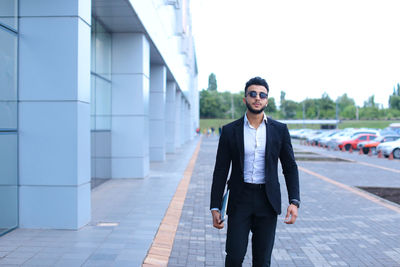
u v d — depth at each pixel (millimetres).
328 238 5625
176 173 12625
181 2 17141
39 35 5520
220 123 91312
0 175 5145
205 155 20594
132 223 6039
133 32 11055
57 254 4500
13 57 5430
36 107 5539
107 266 4137
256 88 2801
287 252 4977
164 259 4543
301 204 8141
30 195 5578
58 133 5527
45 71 5527
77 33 5504
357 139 26531
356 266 4484
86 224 5910
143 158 11227
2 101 5160
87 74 5902
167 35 16344
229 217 2875
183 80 27703
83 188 5777
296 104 109812
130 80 11141
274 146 2842
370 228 6215
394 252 4996
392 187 10516
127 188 9523
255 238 2881
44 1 5500
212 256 4754
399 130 29109
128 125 11164
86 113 5859
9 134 5328
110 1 8414
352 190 9992
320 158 20094
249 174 2828
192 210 7344
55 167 5539
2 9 5137
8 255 4441
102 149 10375
